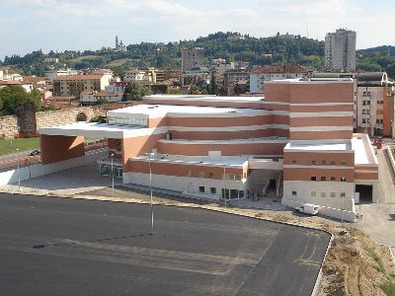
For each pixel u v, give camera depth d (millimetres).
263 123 98125
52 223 66000
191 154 93500
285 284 46219
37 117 149750
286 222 65812
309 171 83000
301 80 95188
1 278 48875
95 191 86250
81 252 55344
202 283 46844
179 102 112625
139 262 52156
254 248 55531
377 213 78250
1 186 89625
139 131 93688
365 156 91188
